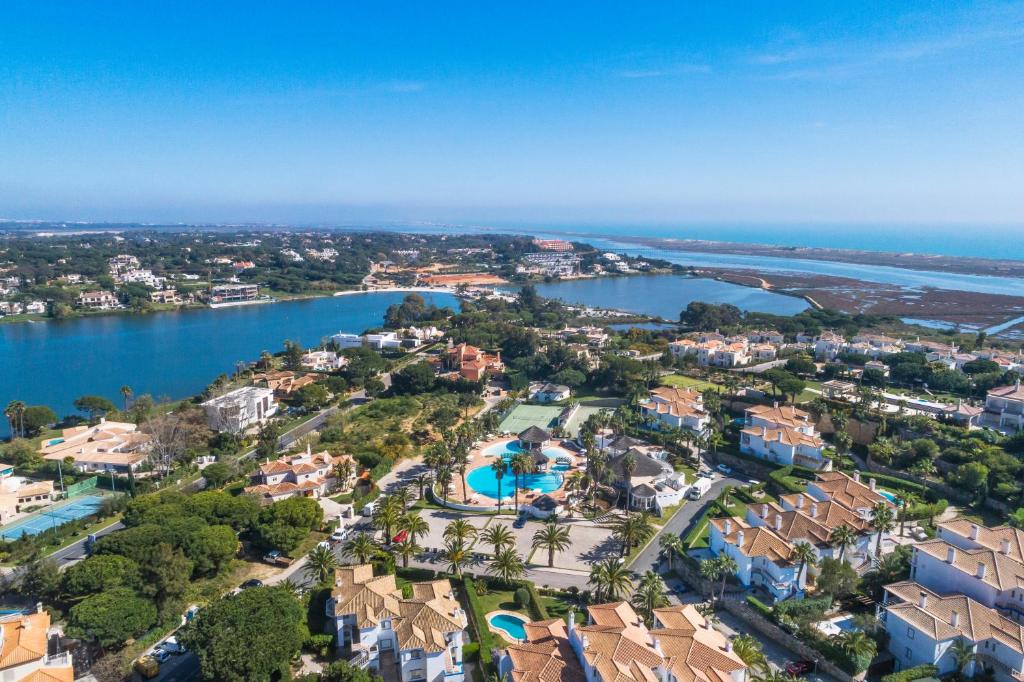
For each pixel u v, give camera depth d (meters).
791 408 199.75
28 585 109.50
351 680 84.94
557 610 111.12
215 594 117.38
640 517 139.75
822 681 95.25
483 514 155.50
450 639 94.94
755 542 120.38
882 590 114.00
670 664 84.88
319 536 142.75
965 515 147.62
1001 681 90.31
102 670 91.50
